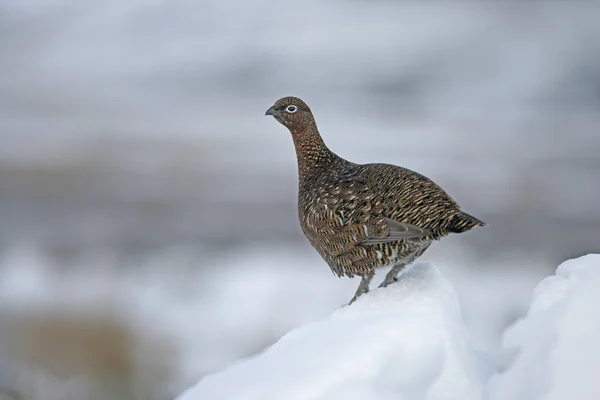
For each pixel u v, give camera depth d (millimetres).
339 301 12000
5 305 12031
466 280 13367
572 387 2996
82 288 12930
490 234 19609
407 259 5250
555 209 23500
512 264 15078
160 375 10156
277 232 20688
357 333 3311
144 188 29000
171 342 10703
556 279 3656
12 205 25641
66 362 10328
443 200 4938
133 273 14703
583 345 3096
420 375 3137
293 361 3242
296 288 12938
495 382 3334
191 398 3273
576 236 19547
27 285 13758
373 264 5312
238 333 11055
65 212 24312
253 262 15516
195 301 12602
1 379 9812
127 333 10664
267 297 12492
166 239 19781
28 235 20484
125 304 11734
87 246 18797
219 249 18000
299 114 6238
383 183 5230
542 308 3484
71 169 34344
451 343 3244
